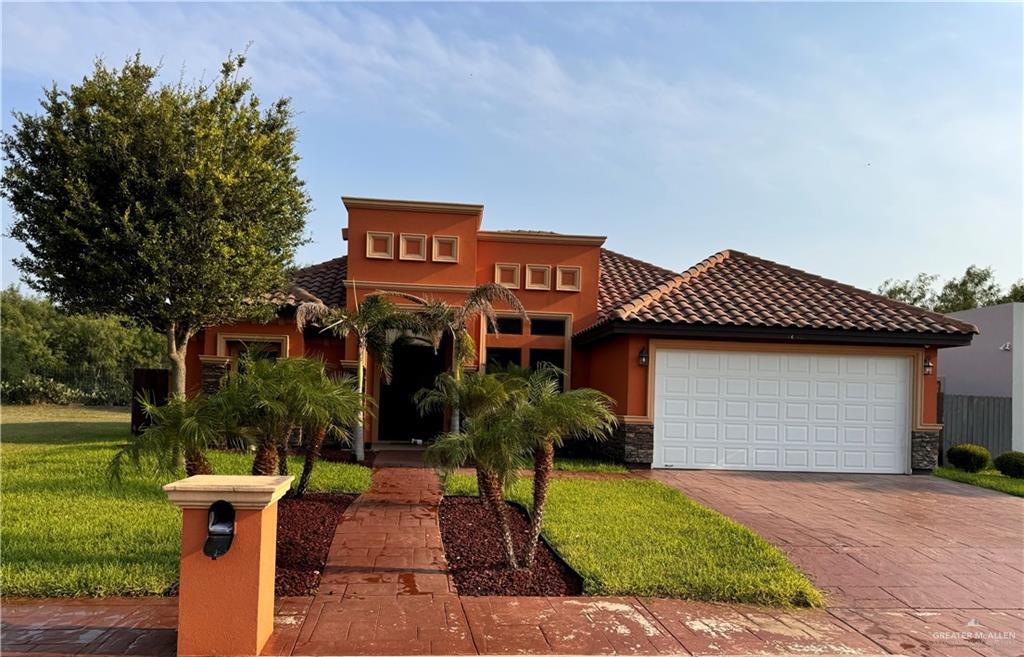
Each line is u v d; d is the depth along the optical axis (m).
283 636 5.14
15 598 5.74
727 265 17.41
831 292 15.81
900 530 9.01
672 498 10.27
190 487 4.66
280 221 12.85
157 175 11.24
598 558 7.08
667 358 13.99
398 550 7.46
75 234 10.67
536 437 6.76
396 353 16.95
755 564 7.12
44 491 9.35
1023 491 11.85
